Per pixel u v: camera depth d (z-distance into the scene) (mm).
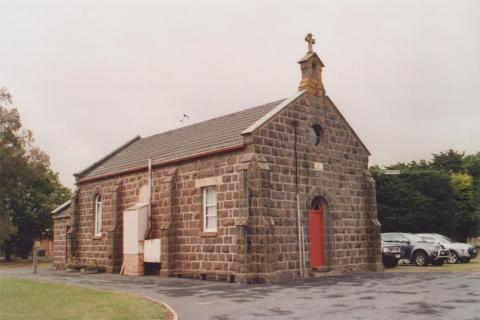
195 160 23297
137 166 27047
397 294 15320
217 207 21844
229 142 22031
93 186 30766
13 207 52938
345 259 24141
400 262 32156
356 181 25766
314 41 25000
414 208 44688
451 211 45844
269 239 19734
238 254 19922
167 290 17750
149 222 25312
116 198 27953
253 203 20203
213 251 21750
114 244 27422
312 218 23281
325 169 23984
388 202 45594
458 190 51188
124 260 25875
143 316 11734
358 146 26281
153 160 26234
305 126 23359
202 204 22766
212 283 20016
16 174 46812
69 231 31469
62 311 12602
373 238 25469
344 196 24844
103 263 28828
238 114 26312
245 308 13258
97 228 30266
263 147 21047
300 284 18844
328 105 24922
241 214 20234
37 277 24766
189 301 14742
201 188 22922
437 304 13195
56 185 59406
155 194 25562
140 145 32781
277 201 21188
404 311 12258
